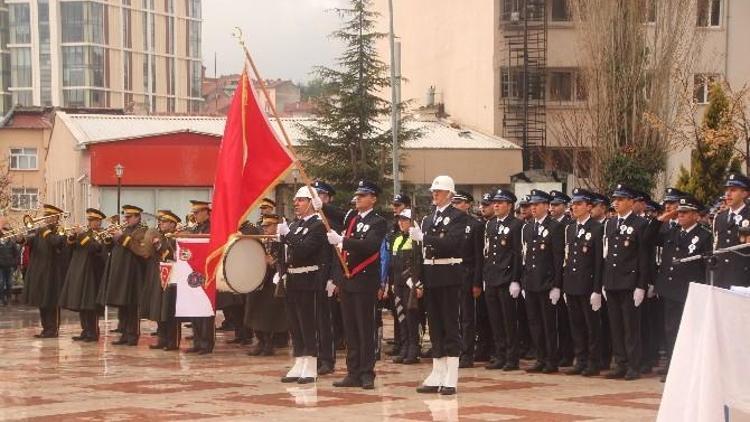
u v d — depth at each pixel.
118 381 15.37
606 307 16.73
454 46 50.78
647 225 15.76
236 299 19.81
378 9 58.00
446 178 14.41
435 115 51.34
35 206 65.56
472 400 13.38
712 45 43.16
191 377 15.83
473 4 48.88
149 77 113.00
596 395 13.94
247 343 20.95
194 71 118.81
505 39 47.06
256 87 16.97
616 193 15.97
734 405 9.69
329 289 15.69
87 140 45.75
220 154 15.08
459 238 14.06
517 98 47.03
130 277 20.72
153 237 19.97
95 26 107.88
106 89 108.69
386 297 18.34
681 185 31.44
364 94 40.47
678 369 9.97
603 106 36.12
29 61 109.38
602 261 16.02
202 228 20.11
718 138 30.69
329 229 14.20
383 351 19.70
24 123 70.44
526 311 18.20
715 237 14.84
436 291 13.99
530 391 14.35
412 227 13.85
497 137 46.84
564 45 46.12
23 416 12.16
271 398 13.52
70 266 21.75
